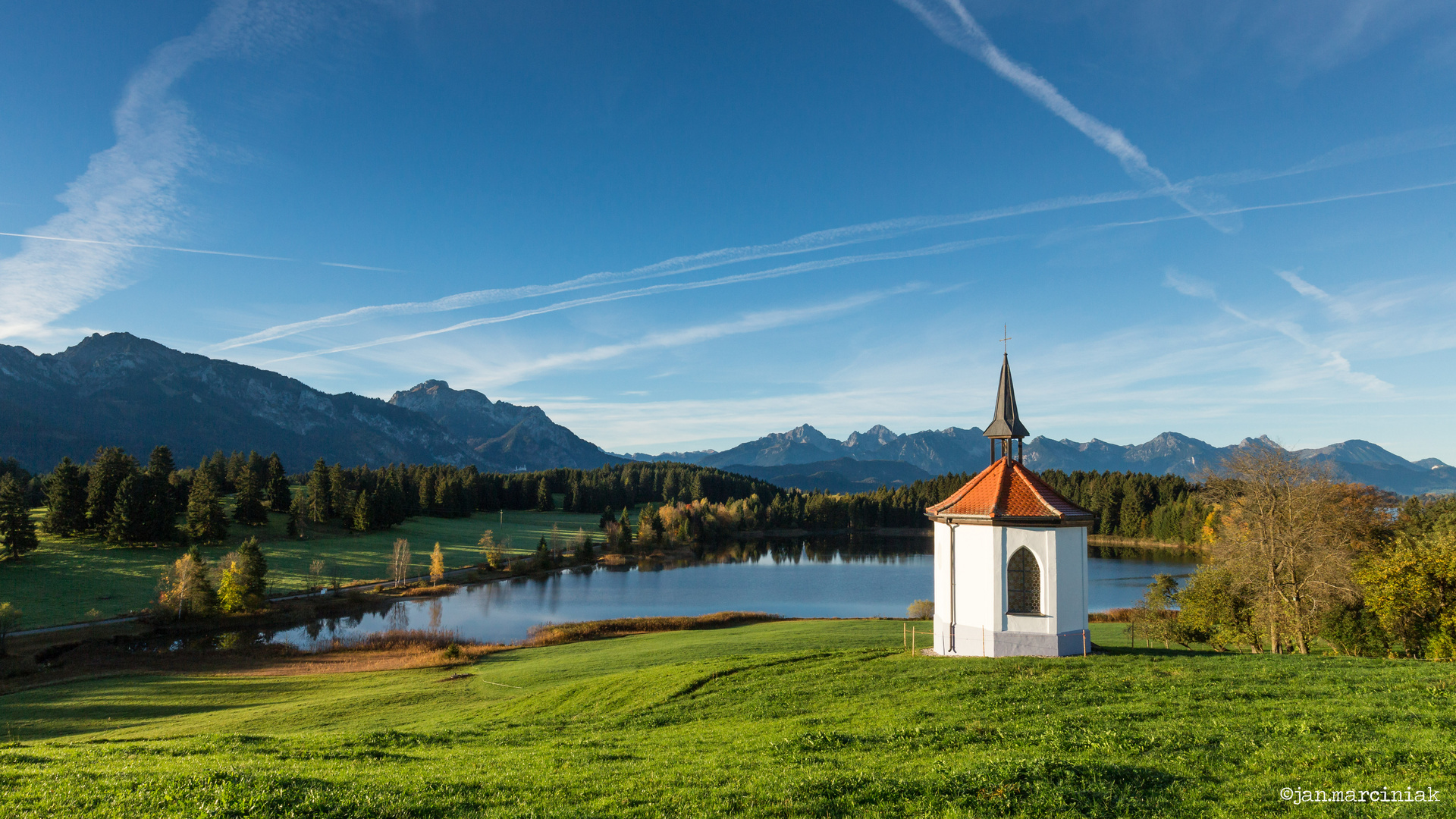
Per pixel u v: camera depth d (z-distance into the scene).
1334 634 34.50
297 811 11.41
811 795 12.13
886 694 21.39
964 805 11.40
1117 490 177.25
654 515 172.12
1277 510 36.47
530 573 116.25
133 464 112.62
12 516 83.12
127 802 11.62
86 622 67.44
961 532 28.55
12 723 33.47
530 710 28.23
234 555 83.56
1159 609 42.56
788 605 83.31
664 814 11.54
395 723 29.77
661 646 47.94
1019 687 20.33
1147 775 12.37
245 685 40.91
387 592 93.69
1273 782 12.02
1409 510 69.81
